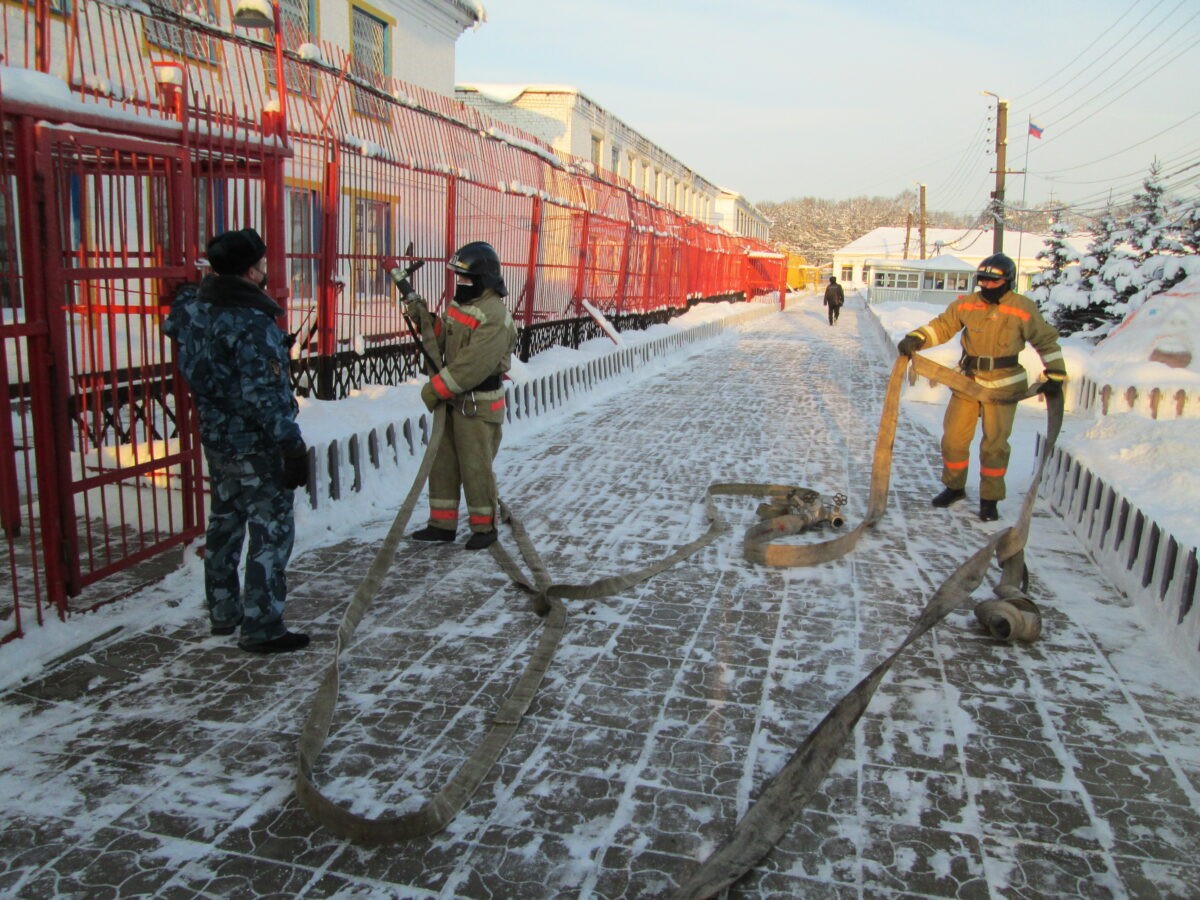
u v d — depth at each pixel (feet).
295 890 8.17
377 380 28.78
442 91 57.06
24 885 8.14
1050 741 11.02
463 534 19.47
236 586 13.65
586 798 9.68
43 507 12.96
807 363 60.18
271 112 18.84
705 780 10.06
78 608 13.80
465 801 9.51
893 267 192.75
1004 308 20.51
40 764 10.11
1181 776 10.28
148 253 17.44
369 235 30.22
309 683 12.21
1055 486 22.25
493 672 12.67
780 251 201.36
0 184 11.96
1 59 14.52
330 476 19.67
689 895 8.02
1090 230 89.76
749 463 27.50
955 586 14.23
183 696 11.76
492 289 17.71
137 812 9.26
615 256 55.11
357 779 9.93
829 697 12.13
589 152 82.33
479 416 17.78
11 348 19.92
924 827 9.24
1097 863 8.72
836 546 18.15
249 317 12.01
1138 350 39.93
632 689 12.23
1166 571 14.51
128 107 17.38
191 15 20.11
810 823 9.27
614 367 45.11
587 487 24.09
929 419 36.19
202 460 16.08
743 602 15.66
